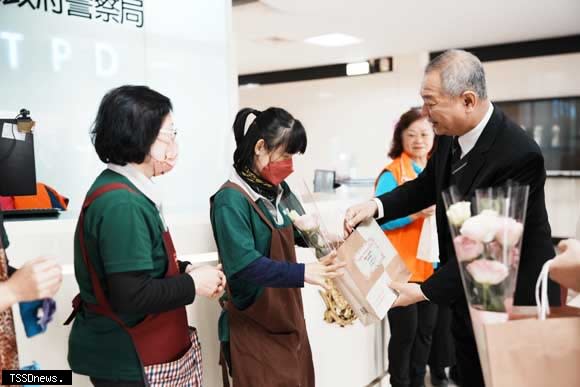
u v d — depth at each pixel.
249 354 1.65
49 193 2.45
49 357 1.59
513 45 7.46
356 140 9.30
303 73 9.48
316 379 2.50
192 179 3.25
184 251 2.02
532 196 1.66
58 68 2.94
